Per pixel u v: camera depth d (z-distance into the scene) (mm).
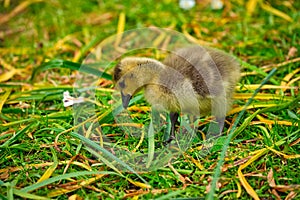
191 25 6043
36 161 3922
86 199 3445
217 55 4324
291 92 4629
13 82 5168
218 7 6387
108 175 3738
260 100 4586
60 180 3676
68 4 6594
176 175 3715
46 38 6016
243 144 4066
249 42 5625
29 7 6539
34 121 4332
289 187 3488
